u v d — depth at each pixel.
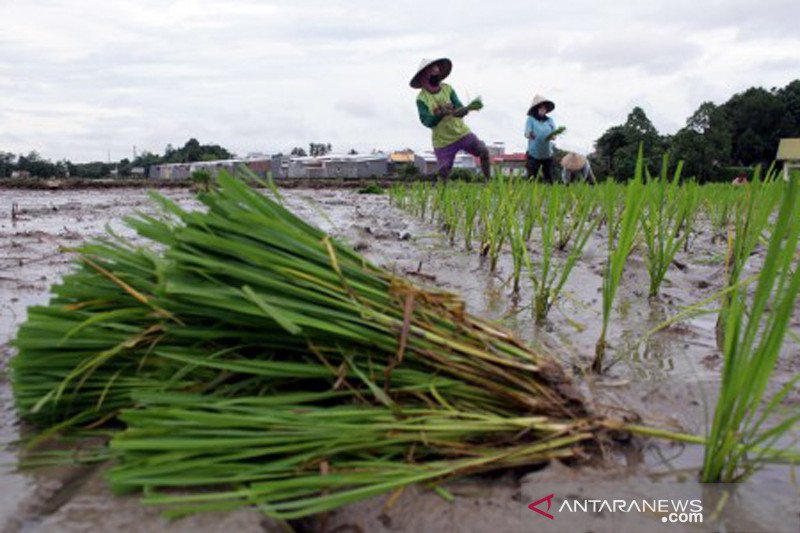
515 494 1.70
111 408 1.99
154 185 26.38
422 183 11.56
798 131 74.25
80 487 1.72
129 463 1.59
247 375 1.95
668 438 1.88
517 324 3.42
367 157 76.94
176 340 1.96
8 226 8.39
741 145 75.44
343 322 1.88
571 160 13.30
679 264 5.29
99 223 8.94
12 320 3.43
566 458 1.84
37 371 1.96
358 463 1.68
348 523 1.59
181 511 1.48
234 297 1.83
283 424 1.69
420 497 1.67
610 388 2.49
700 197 8.30
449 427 1.76
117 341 1.94
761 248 5.89
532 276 3.59
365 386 1.92
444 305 2.04
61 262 5.27
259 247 1.95
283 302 1.85
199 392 1.87
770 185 3.42
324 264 2.01
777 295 1.69
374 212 11.96
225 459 1.61
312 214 11.06
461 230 7.43
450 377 1.95
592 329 3.37
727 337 1.69
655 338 3.21
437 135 11.80
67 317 1.99
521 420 1.82
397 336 1.90
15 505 1.64
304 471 1.65
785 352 2.93
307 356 1.95
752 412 1.75
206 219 1.92
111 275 2.00
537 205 5.14
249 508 1.54
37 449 1.94
